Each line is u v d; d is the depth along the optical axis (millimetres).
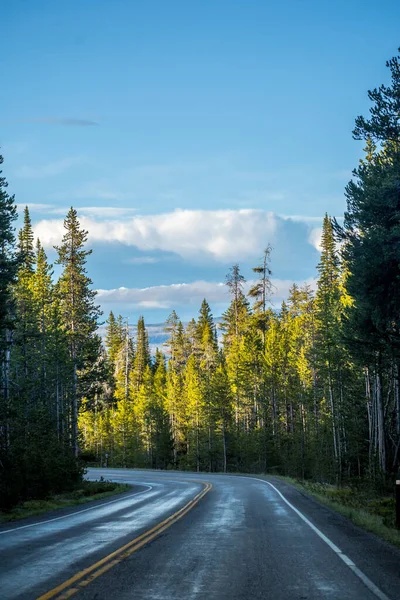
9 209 35750
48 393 59938
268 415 85500
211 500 29359
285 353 90500
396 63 25375
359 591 8984
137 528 17500
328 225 69812
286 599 8445
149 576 10109
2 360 37500
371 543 14383
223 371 93562
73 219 62500
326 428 64062
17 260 35188
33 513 23812
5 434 33812
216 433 90062
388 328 29422
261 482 48688
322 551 12984
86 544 14062
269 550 13086
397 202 24641
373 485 33156
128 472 75062
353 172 28672
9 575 10227
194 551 12898
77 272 61594
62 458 37531
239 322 104562
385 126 25375
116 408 130250
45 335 59344
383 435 37875
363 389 56781
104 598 8500
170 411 109375
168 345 139250
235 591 8961
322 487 41688
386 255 24656
